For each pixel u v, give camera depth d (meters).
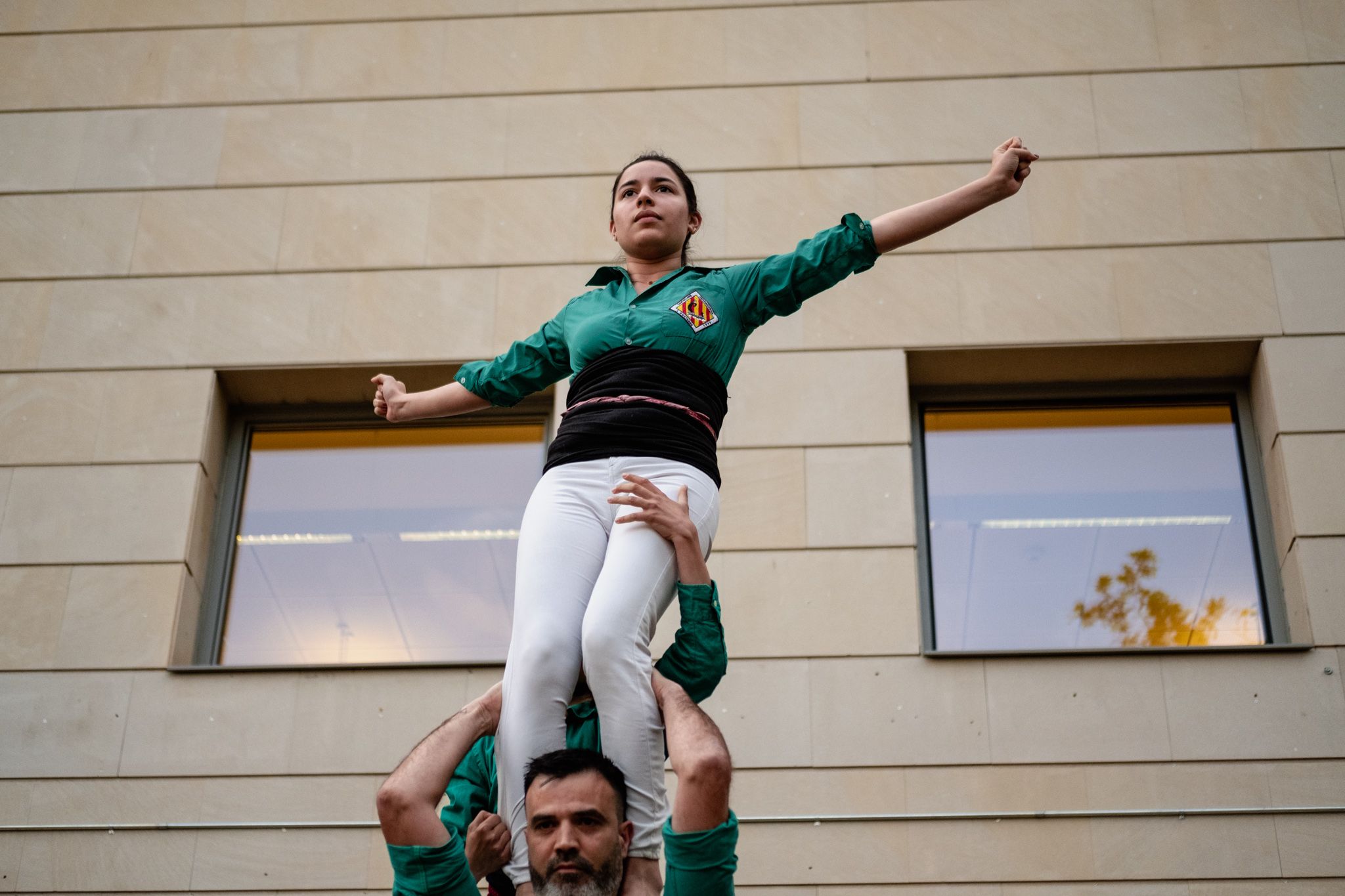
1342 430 6.03
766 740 5.51
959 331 6.36
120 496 6.18
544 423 6.63
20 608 5.93
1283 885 5.10
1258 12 6.95
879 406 6.21
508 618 6.13
